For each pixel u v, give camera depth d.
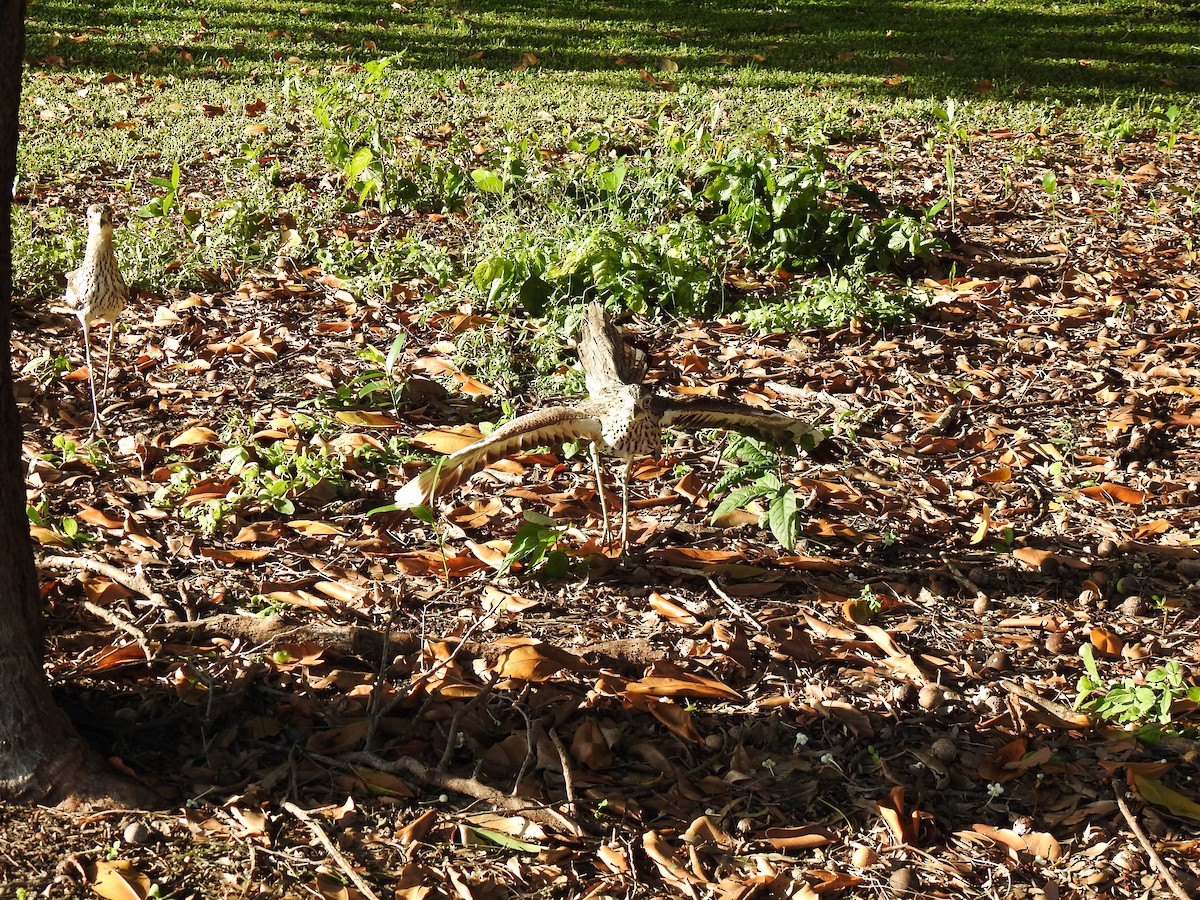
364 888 3.61
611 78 14.32
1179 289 8.95
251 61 13.95
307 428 6.38
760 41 16.78
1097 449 6.76
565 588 5.28
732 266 8.94
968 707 4.71
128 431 6.37
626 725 4.45
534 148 10.76
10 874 3.56
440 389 6.96
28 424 6.36
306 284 8.35
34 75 12.74
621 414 4.81
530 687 4.55
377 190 9.62
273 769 4.09
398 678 4.60
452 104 12.62
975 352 8.01
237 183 9.82
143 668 4.47
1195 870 3.94
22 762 3.81
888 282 8.84
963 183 11.02
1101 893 3.84
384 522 5.65
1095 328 8.38
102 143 10.62
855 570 5.57
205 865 3.68
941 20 18.72
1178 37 18.11
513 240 8.77
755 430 5.09
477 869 3.77
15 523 3.81
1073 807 4.22
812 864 3.92
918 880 3.86
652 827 4.02
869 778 4.31
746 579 5.43
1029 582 5.54
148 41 14.54
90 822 3.79
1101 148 12.23
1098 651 5.04
